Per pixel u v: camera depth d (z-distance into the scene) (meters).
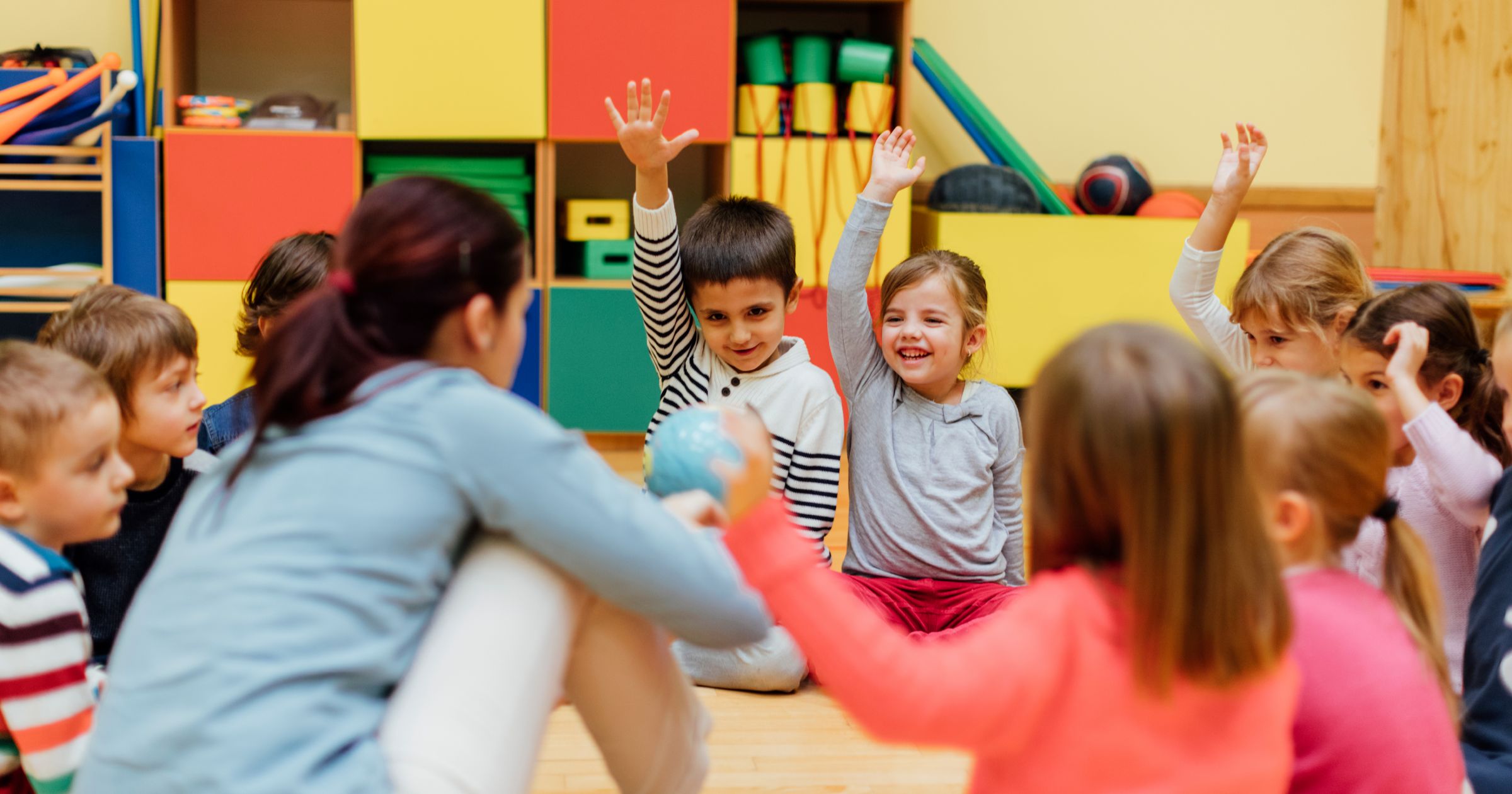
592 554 0.86
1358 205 3.80
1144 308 3.31
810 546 0.85
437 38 3.01
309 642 0.79
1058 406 0.82
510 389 3.14
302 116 3.16
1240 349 1.93
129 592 1.29
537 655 0.87
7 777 1.03
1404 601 1.01
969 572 1.79
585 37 3.04
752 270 1.71
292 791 0.76
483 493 0.85
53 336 1.24
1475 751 1.22
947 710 0.77
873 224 1.82
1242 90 3.72
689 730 1.03
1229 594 0.78
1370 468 0.94
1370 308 1.50
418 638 0.86
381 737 0.82
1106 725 0.79
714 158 3.33
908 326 1.78
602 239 3.19
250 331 1.64
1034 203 3.29
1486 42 3.45
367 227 0.89
